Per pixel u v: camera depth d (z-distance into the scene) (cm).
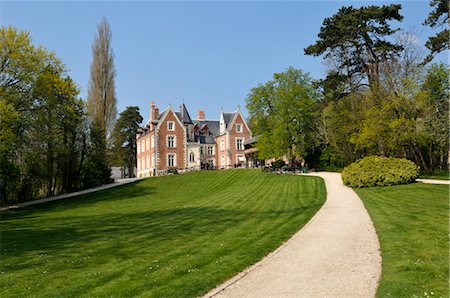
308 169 4791
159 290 753
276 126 4469
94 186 4316
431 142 3509
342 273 842
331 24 3641
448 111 3091
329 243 1127
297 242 1162
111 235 1424
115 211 2378
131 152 7706
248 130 6831
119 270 905
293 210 1855
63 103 3416
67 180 3981
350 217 1554
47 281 838
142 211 2256
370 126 3291
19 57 2903
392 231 1198
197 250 1089
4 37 2914
